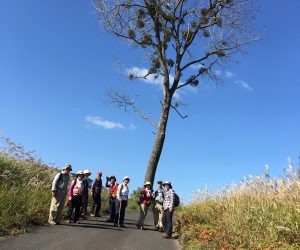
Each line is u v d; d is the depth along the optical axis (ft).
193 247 36.52
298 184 31.53
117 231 46.75
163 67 89.40
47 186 58.49
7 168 56.34
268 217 32.60
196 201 59.47
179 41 90.27
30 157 64.69
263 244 29.96
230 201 41.24
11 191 47.16
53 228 43.06
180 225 49.03
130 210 86.84
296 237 29.60
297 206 30.68
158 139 86.02
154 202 53.31
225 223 38.32
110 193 57.72
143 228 52.65
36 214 45.80
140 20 89.35
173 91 89.04
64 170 47.37
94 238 39.96
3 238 35.24
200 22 89.56
